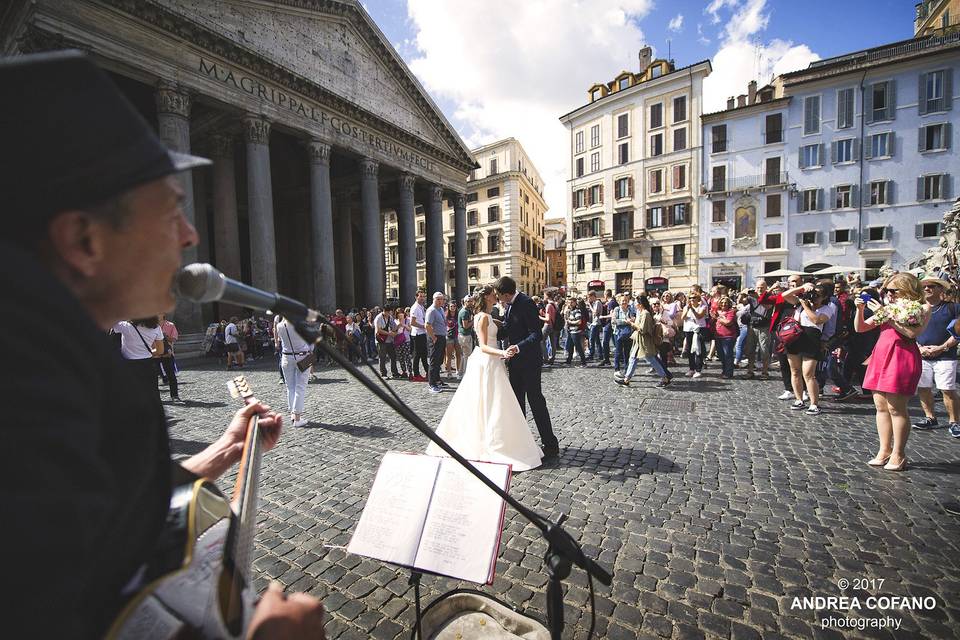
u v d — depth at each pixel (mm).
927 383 5293
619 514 3418
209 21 15102
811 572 2672
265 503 3688
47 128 521
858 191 29078
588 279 39875
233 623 744
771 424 5805
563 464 4473
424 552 1751
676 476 4145
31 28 11188
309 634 706
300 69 18453
